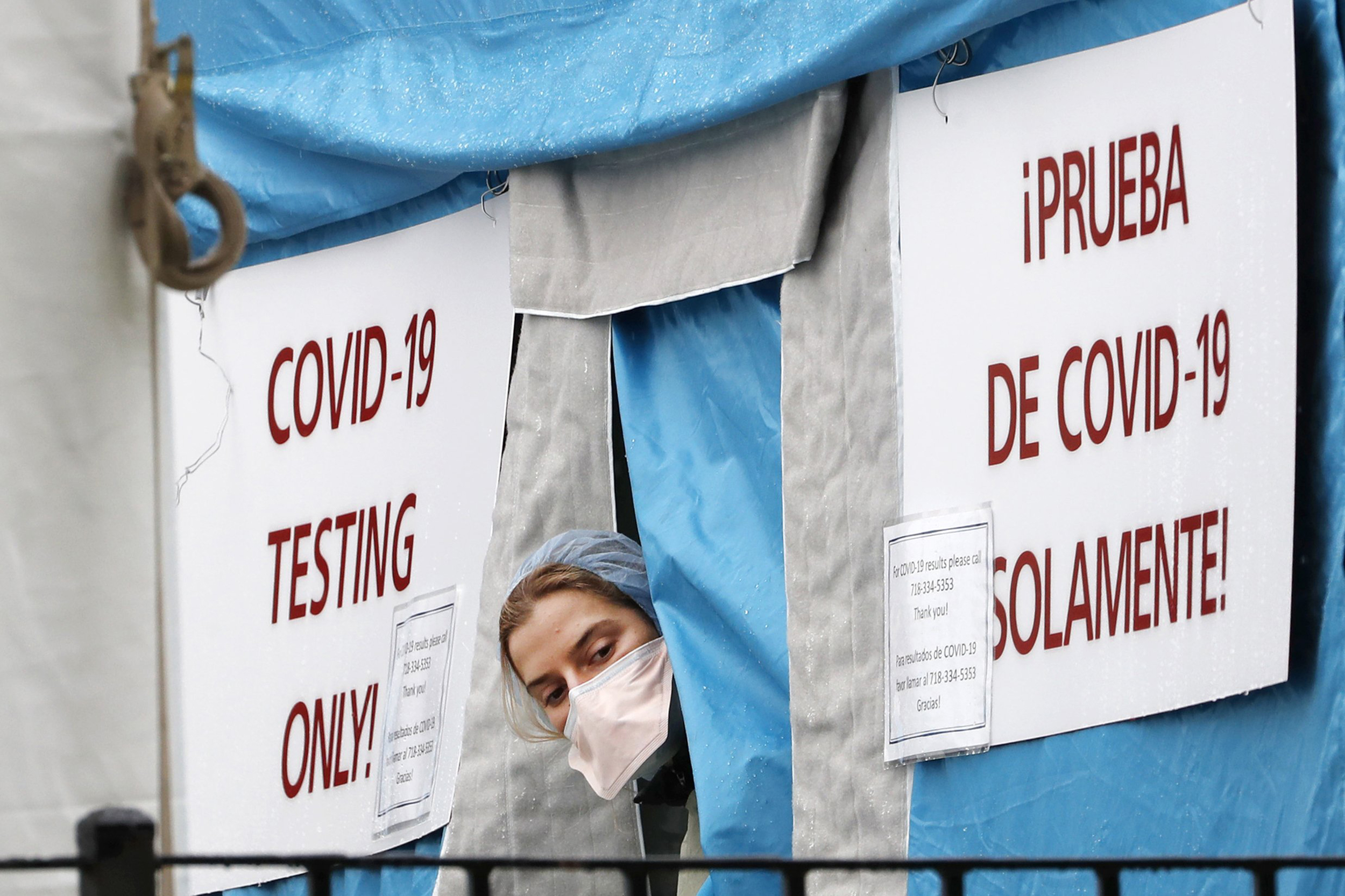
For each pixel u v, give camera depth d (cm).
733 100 1313
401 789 1533
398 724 1543
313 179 1605
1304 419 1099
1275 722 1089
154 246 468
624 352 1430
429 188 1559
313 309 1639
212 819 1634
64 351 454
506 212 1528
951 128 1248
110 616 452
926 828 1207
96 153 464
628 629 1383
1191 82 1146
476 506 1525
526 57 1471
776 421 1345
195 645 1661
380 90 1540
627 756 1355
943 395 1233
